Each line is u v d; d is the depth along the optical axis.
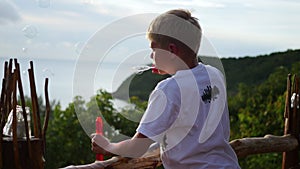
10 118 2.23
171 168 2.32
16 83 2.14
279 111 6.22
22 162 2.15
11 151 2.14
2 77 2.23
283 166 3.85
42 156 2.22
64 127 6.28
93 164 2.42
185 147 2.28
